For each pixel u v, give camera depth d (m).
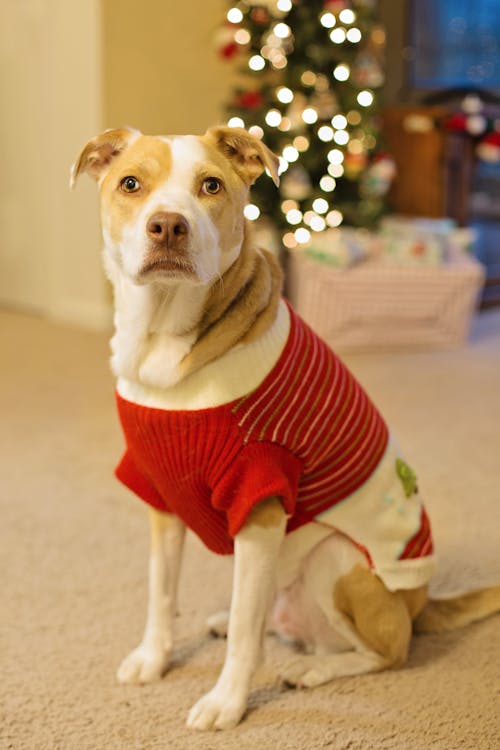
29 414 3.23
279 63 4.43
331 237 4.23
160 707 1.52
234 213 1.44
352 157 4.47
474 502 2.44
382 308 4.22
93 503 2.43
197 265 1.33
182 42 4.77
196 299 1.39
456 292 4.31
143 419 1.43
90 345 4.34
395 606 1.58
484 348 4.37
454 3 5.30
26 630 1.77
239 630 1.47
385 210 4.79
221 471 1.40
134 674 1.59
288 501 1.43
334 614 1.60
